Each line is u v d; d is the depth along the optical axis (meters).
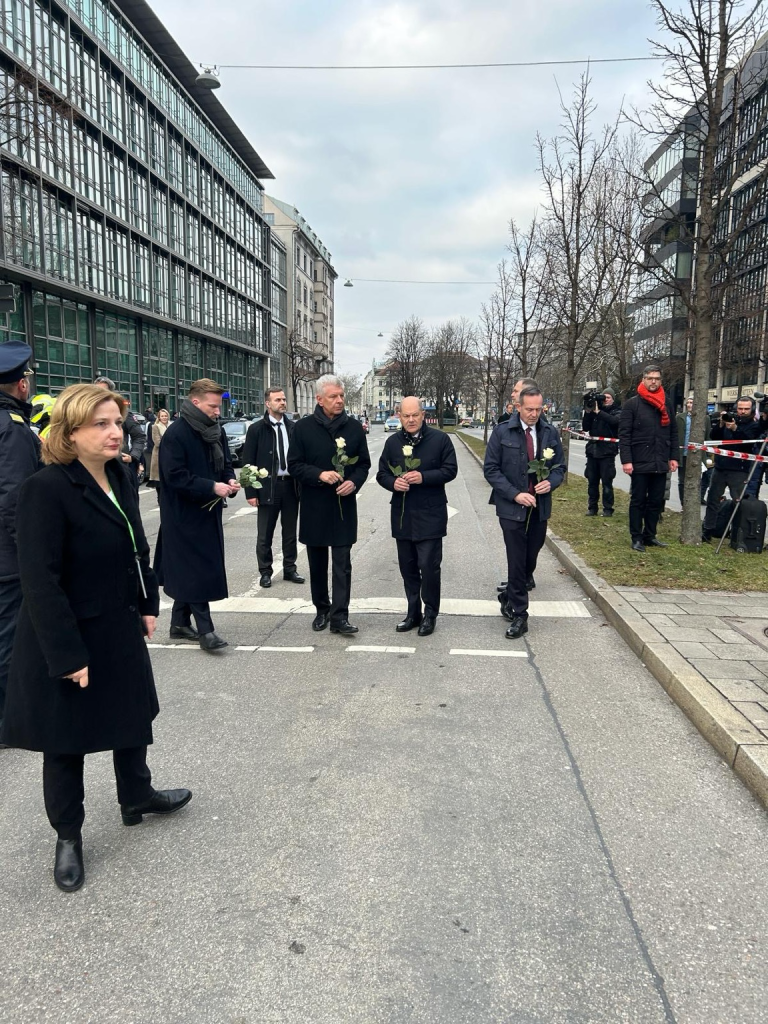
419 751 3.70
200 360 39.62
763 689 4.14
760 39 7.26
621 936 2.38
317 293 77.69
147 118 31.08
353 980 2.19
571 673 4.81
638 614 5.67
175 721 4.10
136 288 30.31
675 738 3.84
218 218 41.25
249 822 3.07
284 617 6.28
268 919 2.47
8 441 3.70
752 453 8.37
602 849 2.86
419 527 5.54
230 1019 2.05
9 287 9.52
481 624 5.98
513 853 2.83
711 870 2.74
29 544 2.45
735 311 10.71
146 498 14.77
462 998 2.12
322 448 5.47
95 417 2.55
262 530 7.30
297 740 3.84
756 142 7.20
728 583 6.59
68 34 23.81
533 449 5.56
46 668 2.58
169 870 2.76
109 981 2.20
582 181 13.98
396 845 2.89
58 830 2.70
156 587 2.90
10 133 11.70
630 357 25.22
